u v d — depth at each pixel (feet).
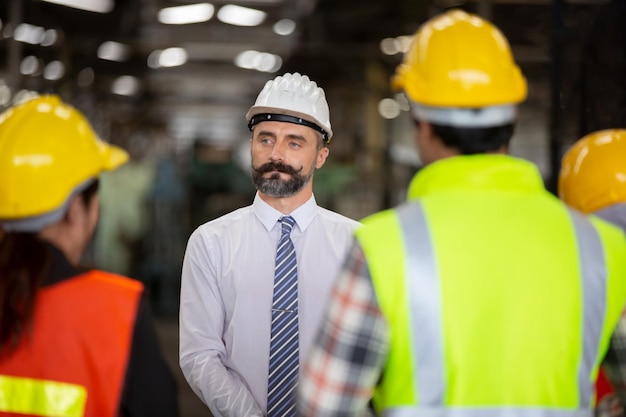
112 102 64.59
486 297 5.73
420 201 5.95
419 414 5.68
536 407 5.74
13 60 31.68
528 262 5.81
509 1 33.19
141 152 55.98
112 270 39.45
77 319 6.28
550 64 18.02
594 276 5.89
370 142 52.65
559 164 17.34
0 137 6.45
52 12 37.52
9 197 6.32
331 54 47.65
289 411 9.19
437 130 6.11
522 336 5.74
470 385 5.68
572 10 17.72
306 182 9.43
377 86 52.08
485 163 6.04
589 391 5.90
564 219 6.01
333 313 5.76
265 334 9.28
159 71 56.80
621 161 7.93
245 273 9.34
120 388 6.31
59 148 6.44
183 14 40.93
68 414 6.22
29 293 6.15
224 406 8.70
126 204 39.78
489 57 6.07
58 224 6.55
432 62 6.11
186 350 9.20
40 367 6.22
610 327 5.96
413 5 37.32
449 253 5.73
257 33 44.93
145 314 6.55
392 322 5.67
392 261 5.66
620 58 15.37
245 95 67.41
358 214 46.91
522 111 61.57
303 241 9.49
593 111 16.19
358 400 5.75
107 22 40.27
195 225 41.98
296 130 9.29
